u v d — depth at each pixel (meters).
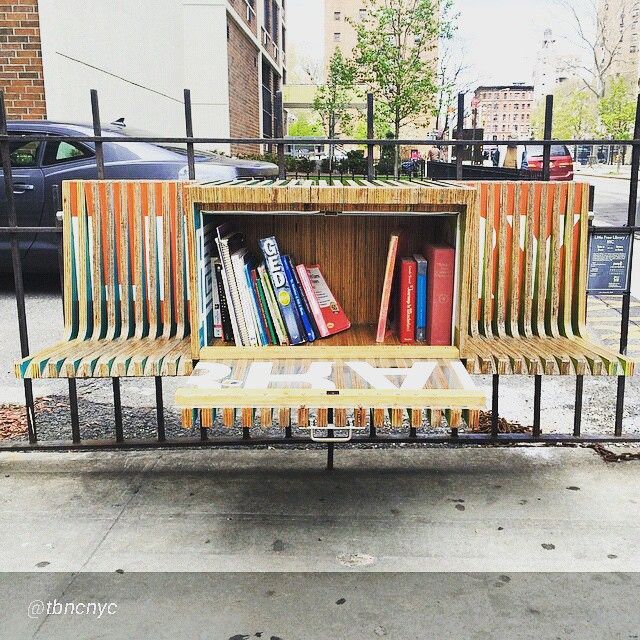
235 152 19.16
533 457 3.38
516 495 3.02
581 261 3.21
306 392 2.42
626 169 49.19
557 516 2.85
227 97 17.67
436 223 3.26
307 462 3.34
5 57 7.92
